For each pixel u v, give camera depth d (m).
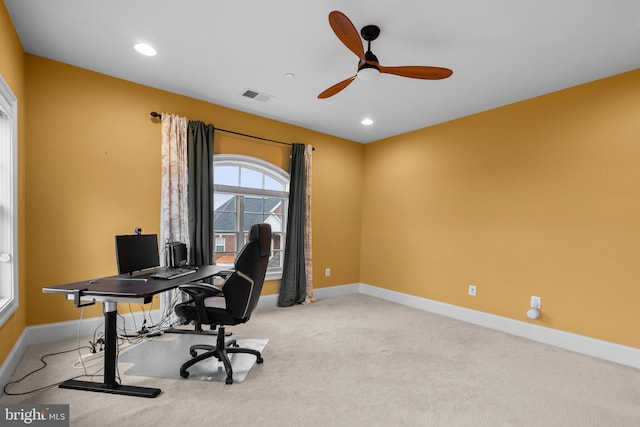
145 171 3.23
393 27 2.20
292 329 3.32
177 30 2.32
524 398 2.09
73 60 2.78
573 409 1.98
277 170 4.27
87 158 2.93
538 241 3.21
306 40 2.42
